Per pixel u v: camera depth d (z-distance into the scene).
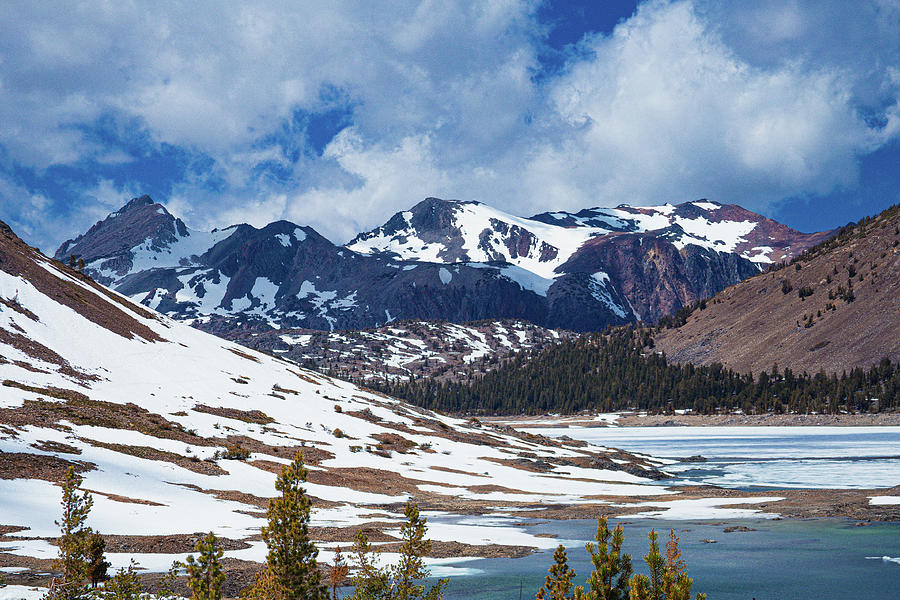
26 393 81.50
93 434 70.50
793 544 50.03
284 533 14.72
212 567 14.52
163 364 119.62
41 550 36.66
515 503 74.25
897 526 57.22
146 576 33.44
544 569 41.16
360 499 70.19
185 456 72.75
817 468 118.19
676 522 61.25
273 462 79.75
